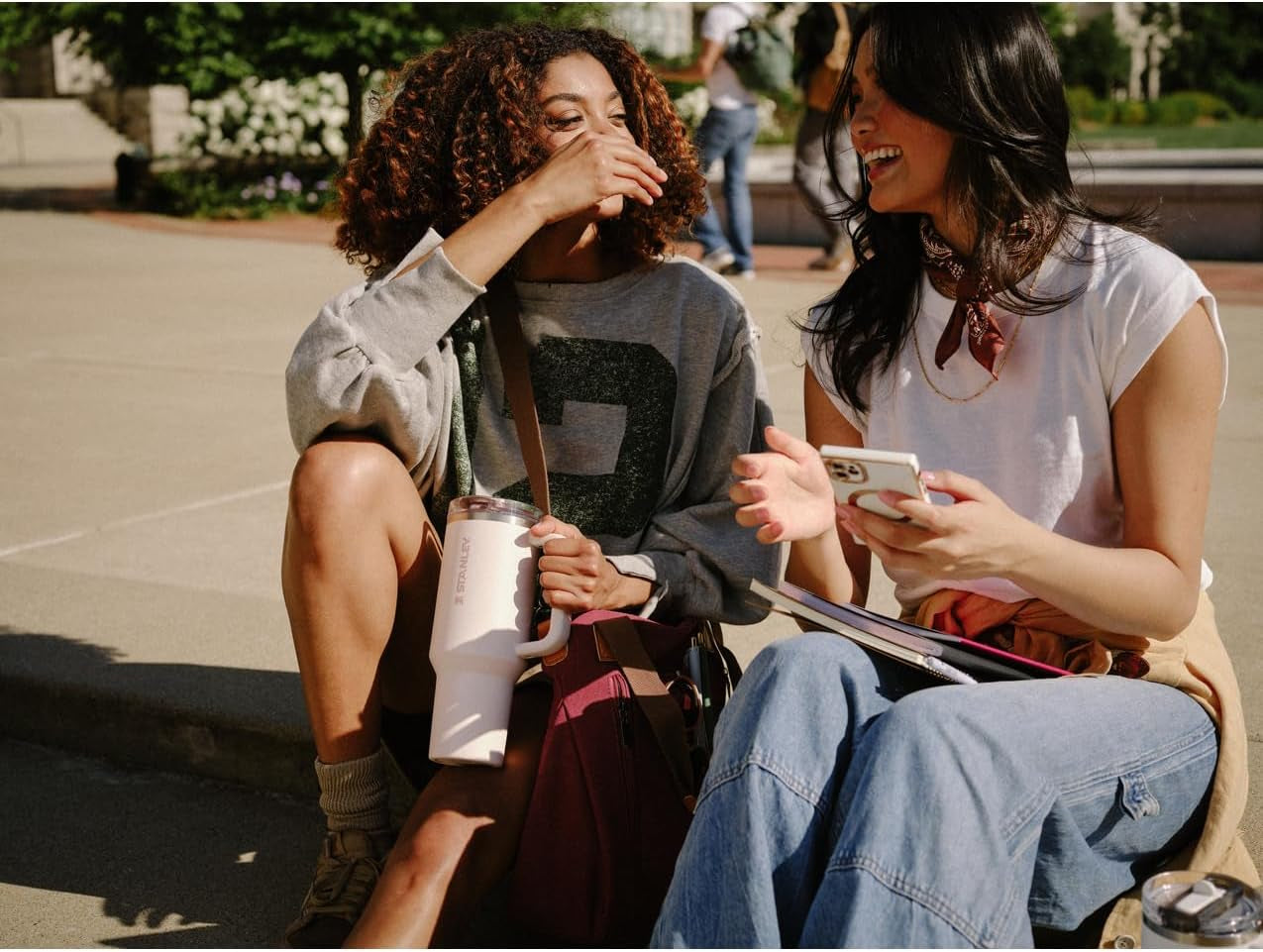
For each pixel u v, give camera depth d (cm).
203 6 1565
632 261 259
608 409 253
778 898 181
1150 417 203
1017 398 215
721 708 236
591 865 222
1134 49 3319
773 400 598
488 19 1523
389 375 233
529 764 227
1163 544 201
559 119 252
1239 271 980
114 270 1100
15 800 304
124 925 253
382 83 273
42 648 345
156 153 2212
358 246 273
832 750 184
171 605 376
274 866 275
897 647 197
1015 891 176
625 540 254
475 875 222
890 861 171
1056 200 208
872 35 213
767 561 250
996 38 204
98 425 595
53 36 1684
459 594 224
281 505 478
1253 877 211
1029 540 188
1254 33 3338
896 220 224
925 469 224
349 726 235
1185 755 198
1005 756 179
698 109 1714
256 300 941
